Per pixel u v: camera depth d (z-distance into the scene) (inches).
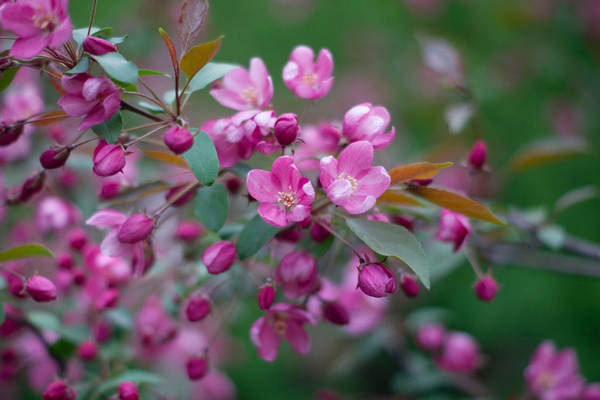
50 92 44.3
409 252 32.9
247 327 63.6
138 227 34.3
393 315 49.5
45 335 39.8
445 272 40.9
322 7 86.9
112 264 38.4
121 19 66.4
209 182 33.2
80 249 39.0
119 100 33.2
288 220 33.3
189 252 39.2
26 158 41.8
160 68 69.1
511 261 43.4
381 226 33.2
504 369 62.2
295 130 33.5
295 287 35.0
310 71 35.9
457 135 57.4
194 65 33.7
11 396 48.8
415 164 33.9
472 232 39.8
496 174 45.5
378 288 32.9
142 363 44.6
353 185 33.5
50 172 41.3
